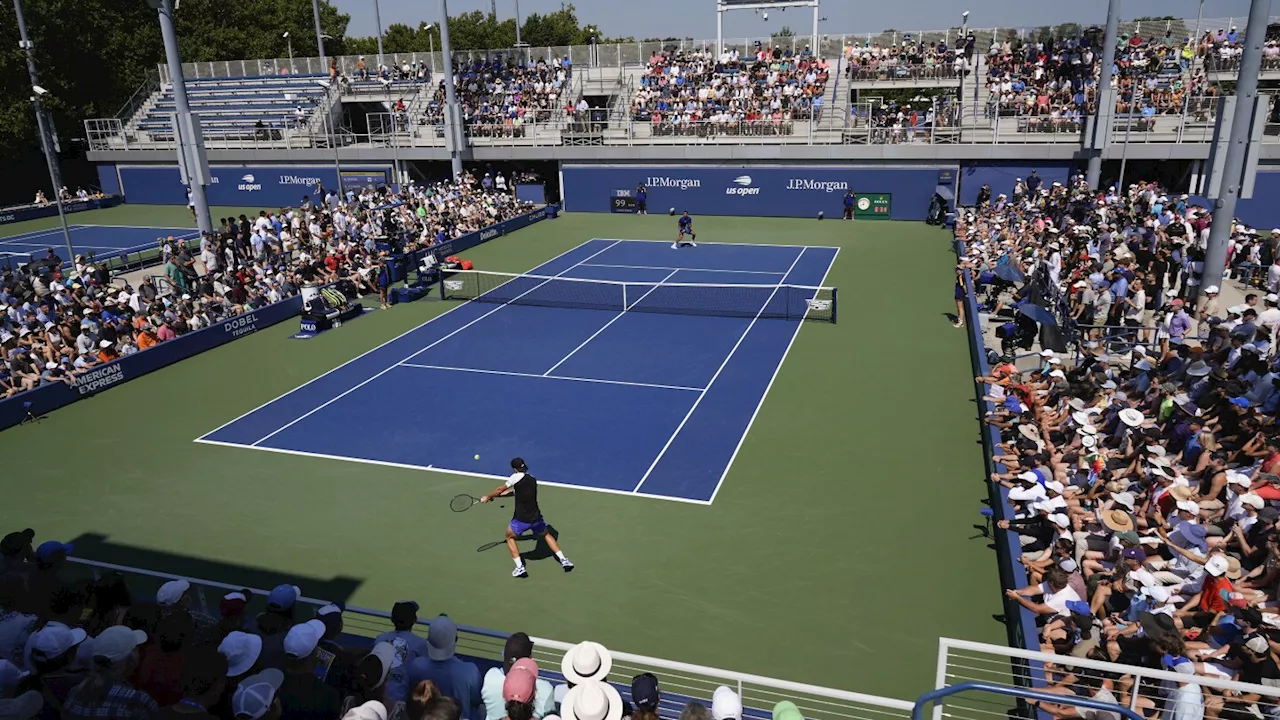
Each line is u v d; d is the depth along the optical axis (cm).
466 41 10569
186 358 2406
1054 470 1304
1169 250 2348
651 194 4725
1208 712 817
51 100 5394
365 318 2778
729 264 3456
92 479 1667
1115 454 1427
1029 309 1962
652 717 600
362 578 1303
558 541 1393
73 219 5078
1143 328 1997
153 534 1450
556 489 1571
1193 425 1377
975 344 2166
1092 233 2673
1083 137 3959
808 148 4353
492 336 2536
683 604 1216
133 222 4925
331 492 1586
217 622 800
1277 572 1002
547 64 5406
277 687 607
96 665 607
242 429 1895
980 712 977
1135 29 4666
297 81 5622
